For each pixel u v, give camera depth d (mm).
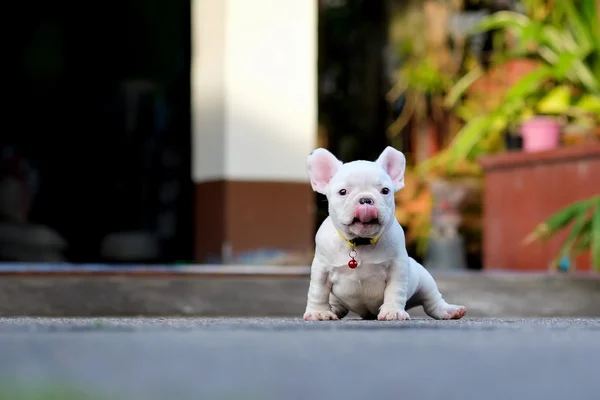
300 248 8109
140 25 9445
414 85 10117
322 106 10211
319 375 2053
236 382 1947
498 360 2344
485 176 8742
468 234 9695
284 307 6105
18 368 2160
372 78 10328
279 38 8109
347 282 3900
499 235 8586
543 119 8516
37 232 9312
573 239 7309
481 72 9875
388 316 3828
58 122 9430
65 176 9422
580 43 8523
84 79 9461
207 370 2125
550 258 8016
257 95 8070
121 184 9438
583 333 3092
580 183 7867
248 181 8039
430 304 4234
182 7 9391
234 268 6473
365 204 3691
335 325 3396
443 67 10250
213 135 8164
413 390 1864
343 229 3805
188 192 9305
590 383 2012
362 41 10320
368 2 10336
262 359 2320
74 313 5941
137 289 6000
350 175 3805
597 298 6402
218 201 8078
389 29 10359
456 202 9617
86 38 9469
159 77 9445
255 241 8039
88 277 5965
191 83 8742
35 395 1803
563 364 2297
